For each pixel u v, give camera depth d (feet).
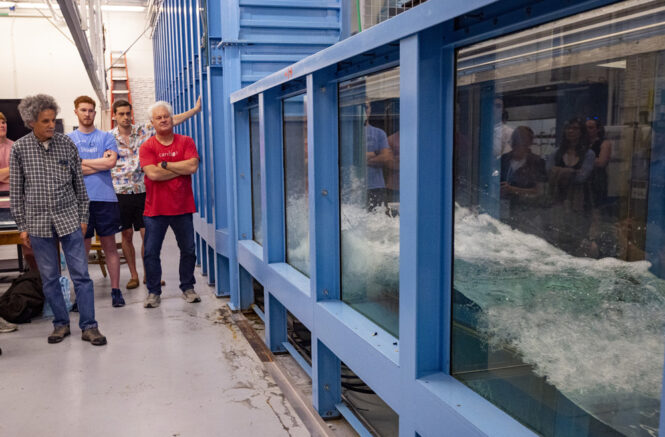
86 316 12.28
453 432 5.03
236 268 14.66
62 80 41.65
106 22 42.86
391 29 5.65
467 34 5.10
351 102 7.97
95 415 8.91
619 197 4.02
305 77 8.78
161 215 14.78
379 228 7.31
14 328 13.32
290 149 10.91
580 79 4.19
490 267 5.18
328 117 8.25
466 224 5.41
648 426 3.92
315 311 8.51
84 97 14.34
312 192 8.37
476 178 5.28
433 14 4.88
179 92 22.85
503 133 4.98
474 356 5.41
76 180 11.99
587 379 4.33
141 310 14.79
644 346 3.93
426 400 5.47
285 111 10.87
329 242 8.46
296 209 10.69
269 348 11.58
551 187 4.54
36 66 41.06
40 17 40.65
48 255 12.03
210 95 15.74
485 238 5.22
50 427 8.55
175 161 14.43
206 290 17.07
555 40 4.37
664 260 3.76
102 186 14.66
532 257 4.77
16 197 11.61
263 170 11.05
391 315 7.03
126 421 8.70
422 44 5.31
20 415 8.96
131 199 16.83
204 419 8.72
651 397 3.90
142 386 9.98
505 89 4.91
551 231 4.58
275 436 8.20
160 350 11.79
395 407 6.14
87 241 15.14
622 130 3.94
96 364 11.07
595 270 4.25
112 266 15.11
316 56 7.75
